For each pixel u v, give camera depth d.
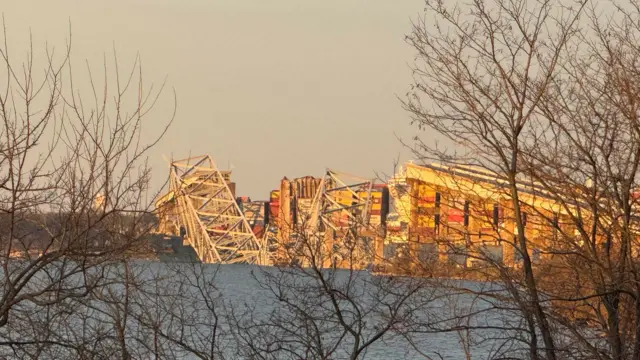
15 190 27.62
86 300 29.25
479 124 31.02
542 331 29.80
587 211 32.59
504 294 30.69
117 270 29.45
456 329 30.28
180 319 30.84
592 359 30.31
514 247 30.52
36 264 27.62
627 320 31.58
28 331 29.95
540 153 31.31
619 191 32.12
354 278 30.73
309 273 30.56
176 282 31.33
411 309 30.16
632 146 31.52
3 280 28.78
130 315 29.78
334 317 31.45
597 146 31.48
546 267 31.50
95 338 29.53
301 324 30.61
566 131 31.53
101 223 28.19
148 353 30.45
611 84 31.77
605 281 31.81
